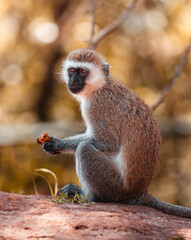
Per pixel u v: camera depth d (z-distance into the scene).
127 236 4.51
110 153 6.84
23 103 20.83
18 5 19.25
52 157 16.67
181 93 18.45
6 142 16.25
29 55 20.34
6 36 19.59
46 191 15.85
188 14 17.95
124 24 18.77
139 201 6.71
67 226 4.61
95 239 4.38
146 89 18.83
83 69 7.54
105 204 6.22
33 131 17.09
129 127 6.70
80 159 6.73
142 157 6.57
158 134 6.89
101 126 6.95
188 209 6.50
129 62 19.56
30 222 4.68
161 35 18.72
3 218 4.77
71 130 16.17
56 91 20.81
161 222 5.36
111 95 7.08
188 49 9.66
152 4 18.72
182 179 16.94
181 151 17.45
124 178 6.61
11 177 15.56
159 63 19.03
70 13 19.64
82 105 7.77
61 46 19.86
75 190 6.77
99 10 18.28
